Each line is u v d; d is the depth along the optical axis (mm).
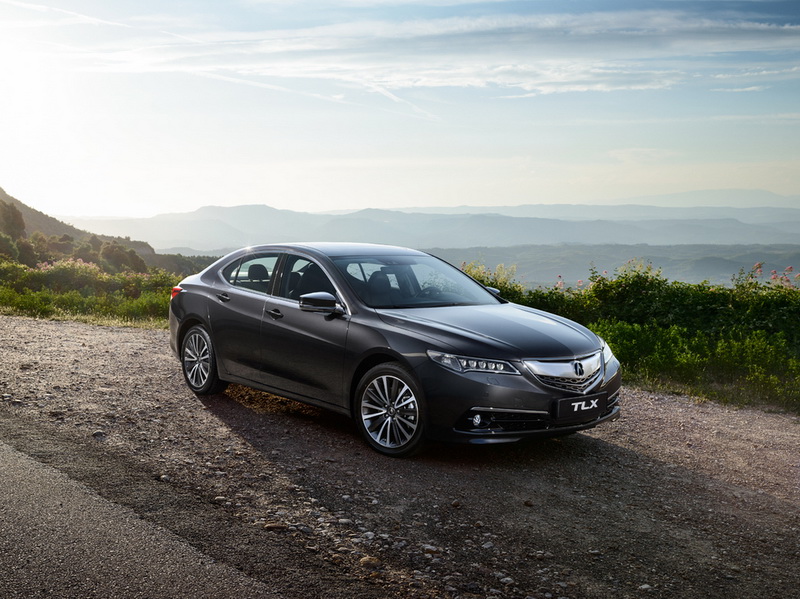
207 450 5461
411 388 5441
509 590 3459
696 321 12703
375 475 5137
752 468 5961
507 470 5457
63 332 11914
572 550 4031
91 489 4426
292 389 6387
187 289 7605
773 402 8688
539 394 5258
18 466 4777
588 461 5844
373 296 6109
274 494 4586
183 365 7598
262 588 3270
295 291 6473
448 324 5625
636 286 13836
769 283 13391
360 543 3893
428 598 3293
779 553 4188
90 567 3393
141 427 5988
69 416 6180
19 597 3078
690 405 8344
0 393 6875
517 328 5695
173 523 3977
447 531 4180
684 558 4027
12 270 22750
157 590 3193
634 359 10422
